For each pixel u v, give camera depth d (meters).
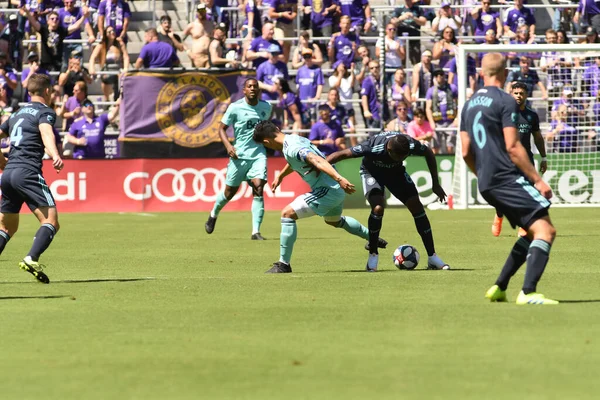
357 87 73.31
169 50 69.62
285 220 32.19
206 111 68.25
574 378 16.59
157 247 42.69
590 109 64.56
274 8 75.56
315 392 15.78
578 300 25.11
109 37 73.31
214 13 75.81
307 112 69.75
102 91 74.81
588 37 71.00
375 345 19.55
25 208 70.06
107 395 15.78
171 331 21.44
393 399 15.23
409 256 32.94
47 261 37.22
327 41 74.69
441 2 79.38
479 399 15.18
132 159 67.31
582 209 65.31
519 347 19.16
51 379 17.00
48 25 72.81
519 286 28.08
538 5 75.56
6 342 20.39
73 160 67.00
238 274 32.34
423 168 67.88
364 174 33.03
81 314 23.95
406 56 74.00
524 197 23.66
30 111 28.89
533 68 68.75
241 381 16.61
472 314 22.98
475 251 39.25
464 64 58.47
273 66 69.44
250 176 46.25
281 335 20.75
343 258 37.31
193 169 67.69
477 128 23.92
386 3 81.56
